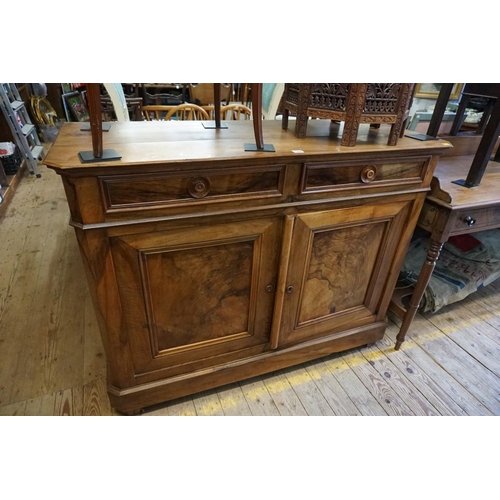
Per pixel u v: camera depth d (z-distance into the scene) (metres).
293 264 1.14
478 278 1.79
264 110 2.18
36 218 2.54
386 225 1.24
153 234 0.91
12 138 3.33
